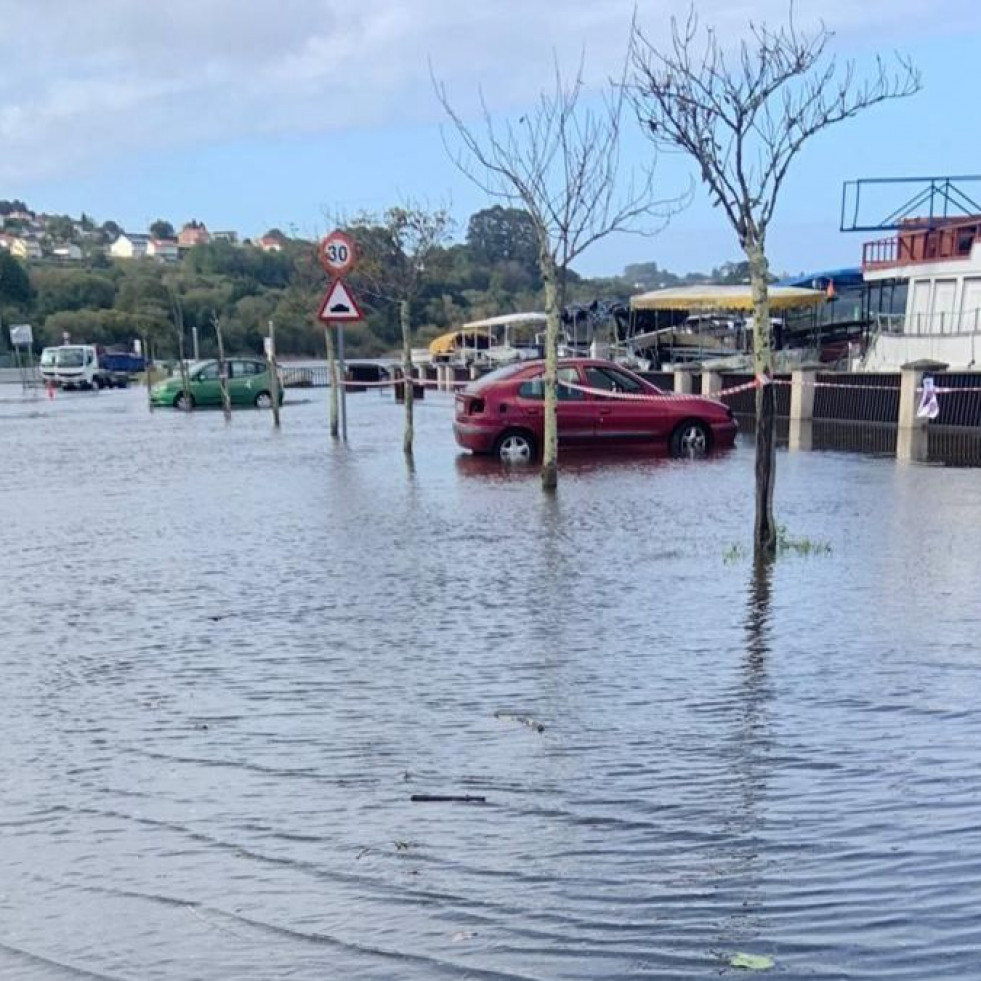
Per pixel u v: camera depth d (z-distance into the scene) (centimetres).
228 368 3588
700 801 458
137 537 1158
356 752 526
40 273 10006
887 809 445
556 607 802
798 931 356
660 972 334
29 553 1080
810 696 587
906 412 2172
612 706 580
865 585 841
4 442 2412
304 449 2088
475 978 334
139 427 2811
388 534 1128
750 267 954
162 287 8788
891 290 3075
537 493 1407
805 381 2472
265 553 1046
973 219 2594
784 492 1368
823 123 1244
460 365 4106
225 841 436
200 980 338
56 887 402
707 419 1902
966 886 382
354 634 744
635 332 3928
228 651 710
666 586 858
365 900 385
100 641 743
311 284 4528
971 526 1093
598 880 394
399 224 2853
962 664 635
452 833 436
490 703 592
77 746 545
